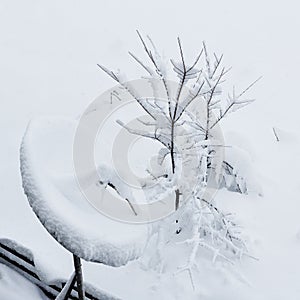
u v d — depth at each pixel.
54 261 4.15
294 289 3.85
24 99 6.45
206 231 4.05
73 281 3.33
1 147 5.64
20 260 4.07
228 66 7.23
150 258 3.96
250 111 6.25
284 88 6.75
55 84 6.77
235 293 3.78
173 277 3.88
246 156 4.66
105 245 2.16
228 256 4.09
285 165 5.23
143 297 3.77
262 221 4.49
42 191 2.23
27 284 4.05
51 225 2.15
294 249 4.22
